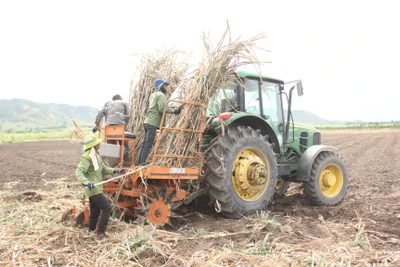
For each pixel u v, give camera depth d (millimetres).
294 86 7051
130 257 3799
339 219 5496
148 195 4867
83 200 5086
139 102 6051
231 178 5379
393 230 4805
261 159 5879
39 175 10727
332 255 3836
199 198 6387
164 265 3645
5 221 5160
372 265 3605
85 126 5809
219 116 5406
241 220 5312
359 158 15375
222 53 5219
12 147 24875
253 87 6297
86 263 3672
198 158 5277
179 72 5992
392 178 9938
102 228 4336
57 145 27422
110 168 4738
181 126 5129
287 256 3836
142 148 5352
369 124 69438
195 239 4438
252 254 3898
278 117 6801
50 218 5238
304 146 7434
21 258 3752
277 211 6125
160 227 4859
